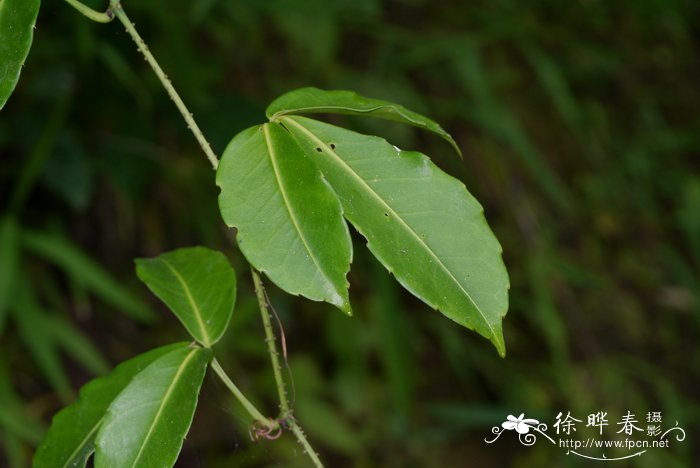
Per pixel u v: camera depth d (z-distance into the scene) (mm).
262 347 1196
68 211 1161
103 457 523
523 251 1464
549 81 1510
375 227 517
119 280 1172
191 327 556
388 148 529
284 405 546
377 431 1244
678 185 1680
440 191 525
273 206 515
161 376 538
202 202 1211
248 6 1227
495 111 1403
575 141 1647
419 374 1350
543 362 1404
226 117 1068
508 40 1594
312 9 1241
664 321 1556
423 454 1250
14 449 930
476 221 522
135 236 1196
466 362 1377
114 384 564
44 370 976
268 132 526
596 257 1566
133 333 1168
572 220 1574
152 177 1191
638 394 1432
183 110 540
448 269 518
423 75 1483
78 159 1003
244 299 1195
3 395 949
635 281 1579
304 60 1347
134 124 1112
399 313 1196
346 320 1269
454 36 1486
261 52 1320
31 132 1024
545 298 1387
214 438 1100
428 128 535
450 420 1280
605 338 1492
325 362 1273
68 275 1146
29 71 1070
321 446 1194
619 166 1654
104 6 1008
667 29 1862
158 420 530
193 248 583
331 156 528
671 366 1518
